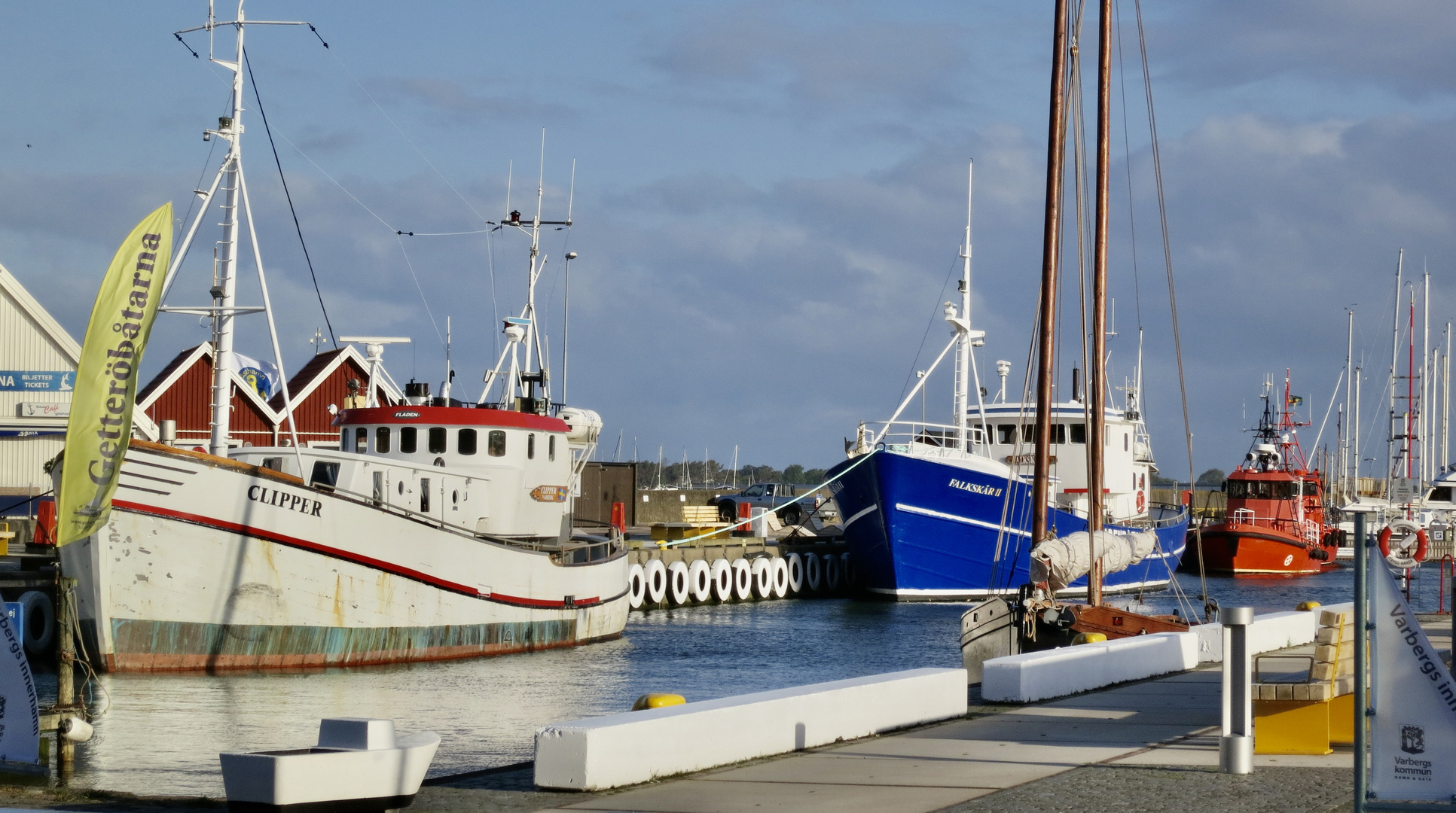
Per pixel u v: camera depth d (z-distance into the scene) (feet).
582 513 196.65
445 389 98.63
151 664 73.36
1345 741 37.78
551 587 94.53
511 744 56.49
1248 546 203.21
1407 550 76.38
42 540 92.38
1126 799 30.14
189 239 81.46
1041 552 69.41
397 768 30.71
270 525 75.46
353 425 92.94
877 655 99.04
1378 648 27.48
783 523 215.72
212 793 43.11
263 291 81.56
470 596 86.69
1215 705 47.11
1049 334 76.23
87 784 38.96
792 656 97.04
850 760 36.17
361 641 79.92
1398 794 27.20
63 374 137.59
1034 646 66.95
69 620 41.68
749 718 36.52
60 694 40.70
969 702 48.52
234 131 82.02
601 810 30.19
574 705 69.26
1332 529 234.17
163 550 72.64
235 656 75.36
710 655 96.89
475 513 89.86
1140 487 176.04
